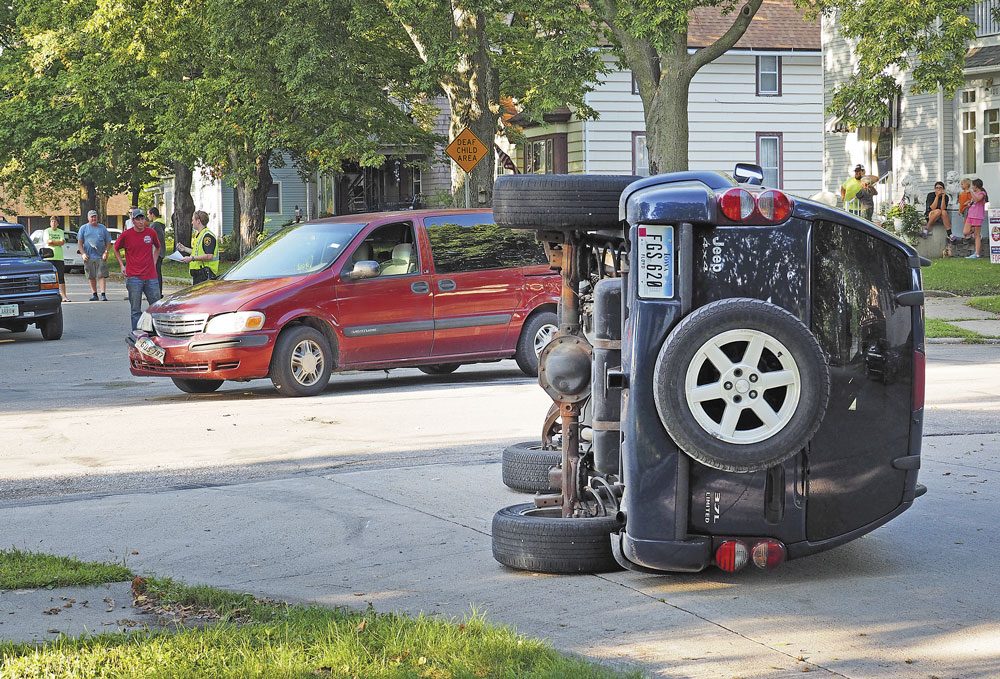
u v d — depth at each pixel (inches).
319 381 534.3
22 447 406.9
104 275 1219.2
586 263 262.2
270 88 1182.3
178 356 520.4
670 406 218.2
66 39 1647.4
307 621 201.2
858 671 184.2
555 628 207.0
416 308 553.9
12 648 189.2
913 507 300.0
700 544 226.5
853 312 230.2
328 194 2164.1
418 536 276.4
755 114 1578.5
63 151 1872.5
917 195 1343.5
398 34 1155.9
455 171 991.6
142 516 299.1
